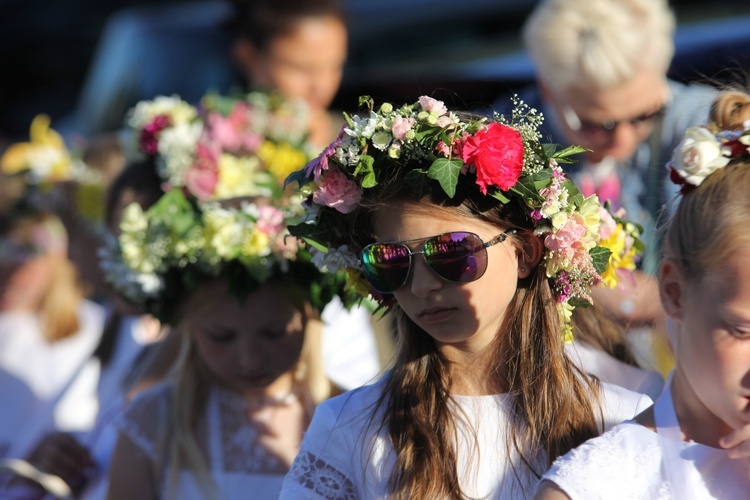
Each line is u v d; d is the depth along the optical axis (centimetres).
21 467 450
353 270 327
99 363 531
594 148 464
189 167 476
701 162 261
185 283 399
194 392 421
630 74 447
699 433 265
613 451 265
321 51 622
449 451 300
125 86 934
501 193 294
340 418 315
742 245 245
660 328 330
